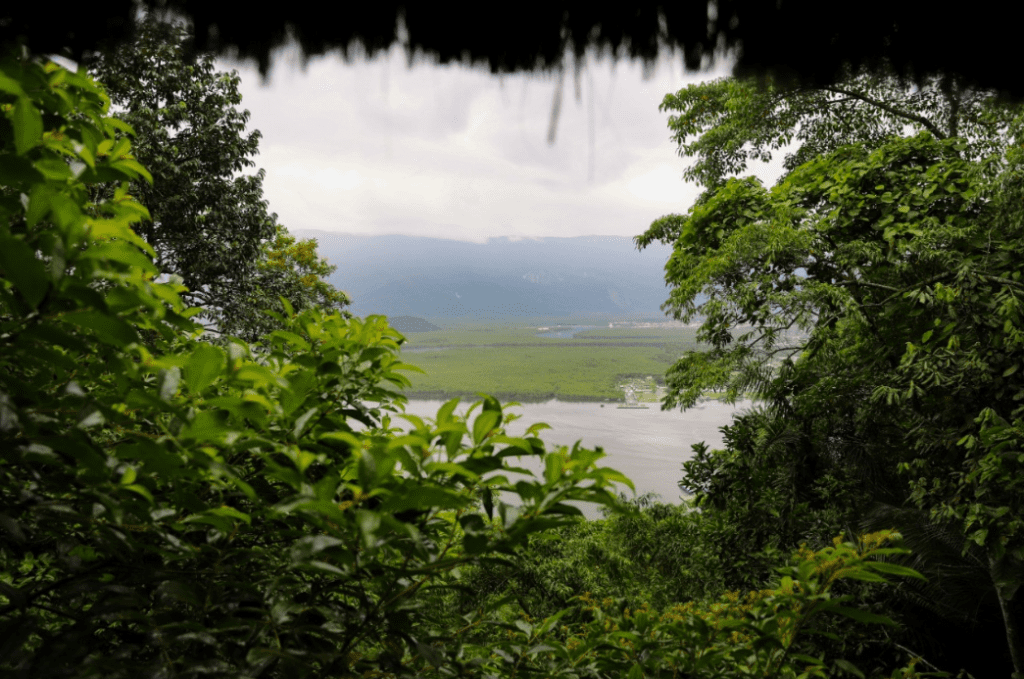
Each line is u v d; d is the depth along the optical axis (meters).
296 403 1.02
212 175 12.94
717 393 7.49
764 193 7.12
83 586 0.94
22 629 0.83
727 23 0.71
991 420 3.96
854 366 6.09
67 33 0.61
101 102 1.17
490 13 0.67
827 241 6.25
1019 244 5.02
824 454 6.17
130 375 0.94
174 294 1.01
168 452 0.84
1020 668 4.41
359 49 0.67
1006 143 4.76
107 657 0.89
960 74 0.74
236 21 0.63
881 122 8.44
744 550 6.14
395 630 1.07
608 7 0.69
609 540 8.71
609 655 1.51
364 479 0.83
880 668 4.22
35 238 0.79
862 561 1.38
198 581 1.05
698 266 6.88
